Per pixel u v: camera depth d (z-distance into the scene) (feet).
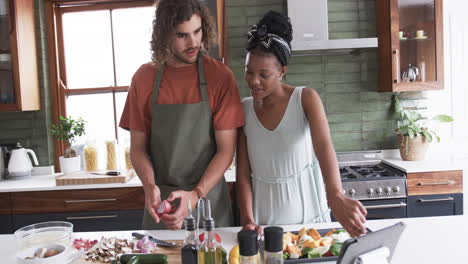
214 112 5.06
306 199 4.90
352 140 10.79
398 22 9.61
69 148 10.22
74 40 11.19
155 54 4.75
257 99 4.67
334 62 10.65
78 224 9.03
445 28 10.74
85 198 8.99
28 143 10.85
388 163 9.97
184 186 5.12
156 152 5.16
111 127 11.28
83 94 11.21
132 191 8.93
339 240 3.93
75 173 9.67
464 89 10.72
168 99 5.09
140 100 5.15
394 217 8.82
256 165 4.96
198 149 5.06
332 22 10.57
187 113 4.99
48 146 10.83
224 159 4.91
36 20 10.62
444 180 8.84
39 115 10.78
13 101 9.96
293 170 4.83
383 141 10.78
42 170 10.81
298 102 4.75
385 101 10.71
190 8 4.50
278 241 2.99
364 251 2.97
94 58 11.24
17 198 9.03
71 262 3.89
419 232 4.40
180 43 4.61
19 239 4.28
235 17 10.53
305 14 9.50
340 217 3.72
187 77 5.08
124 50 11.19
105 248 4.04
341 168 10.09
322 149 4.45
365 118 10.75
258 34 4.44
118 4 11.04
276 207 4.90
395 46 9.65
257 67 4.47
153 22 4.74
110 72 11.26
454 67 10.71
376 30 10.52
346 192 8.75
